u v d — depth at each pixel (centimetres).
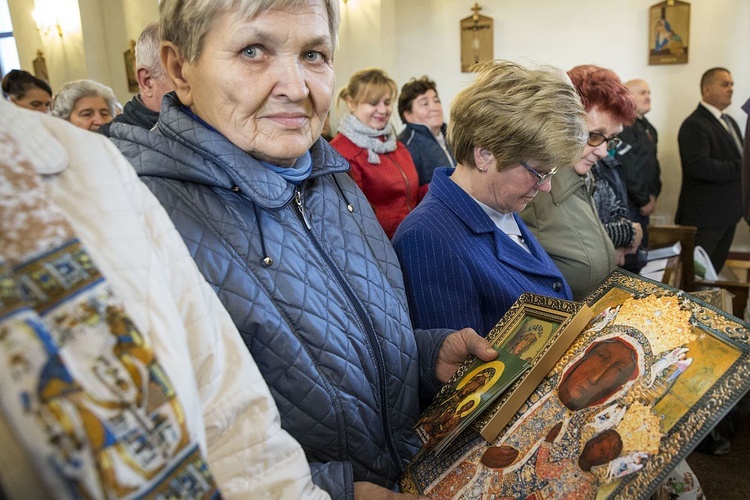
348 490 91
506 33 650
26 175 49
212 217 94
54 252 48
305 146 99
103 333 49
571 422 91
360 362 103
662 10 588
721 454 253
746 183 267
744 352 81
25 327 43
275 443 77
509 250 149
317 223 107
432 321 140
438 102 386
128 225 63
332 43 102
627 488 80
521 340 112
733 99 586
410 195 336
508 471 93
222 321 78
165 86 205
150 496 48
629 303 99
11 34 764
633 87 518
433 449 103
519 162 140
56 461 43
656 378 87
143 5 668
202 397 72
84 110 290
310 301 98
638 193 432
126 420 48
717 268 526
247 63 92
